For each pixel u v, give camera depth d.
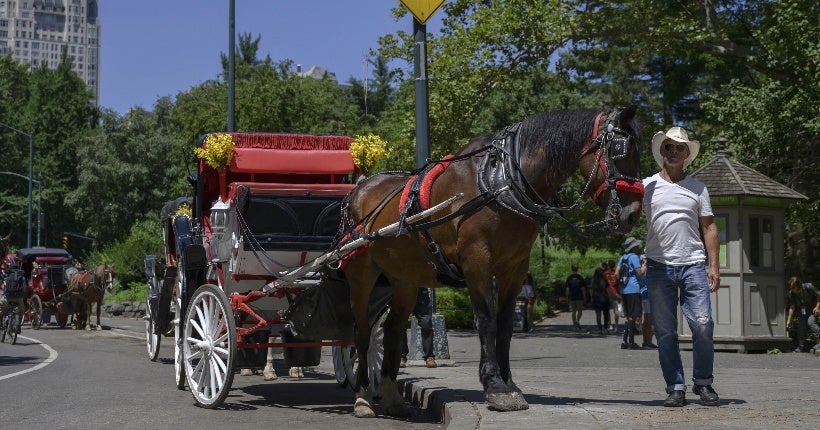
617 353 17.58
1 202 75.38
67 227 79.31
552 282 42.53
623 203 7.44
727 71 37.09
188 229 13.77
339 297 9.81
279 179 11.62
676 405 7.79
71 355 18.64
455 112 24.56
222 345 10.02
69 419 9.05
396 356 9.38
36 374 14.12
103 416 9.27
